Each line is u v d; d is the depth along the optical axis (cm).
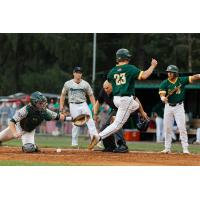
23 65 15688
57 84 15312
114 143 5350
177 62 15775
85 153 5075
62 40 15438
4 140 5156
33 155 4766
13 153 4959
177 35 15988
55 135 11525
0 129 11250
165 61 15862
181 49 15600
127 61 5009
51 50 15375
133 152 5478
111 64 16000
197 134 9494
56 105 10744
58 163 4203
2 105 11325
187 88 9962
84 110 6025
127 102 4916
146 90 10588
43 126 11838
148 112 10606
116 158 4675
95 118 5725
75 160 4447
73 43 15525
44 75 15400
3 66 15588
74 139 6475
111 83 5000
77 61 15625
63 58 15500
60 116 4997
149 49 15875
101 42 15950
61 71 15438
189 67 15288
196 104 10394
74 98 6025
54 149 5725
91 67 15700
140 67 15125
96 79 12006
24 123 4950
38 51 15675
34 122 4950
